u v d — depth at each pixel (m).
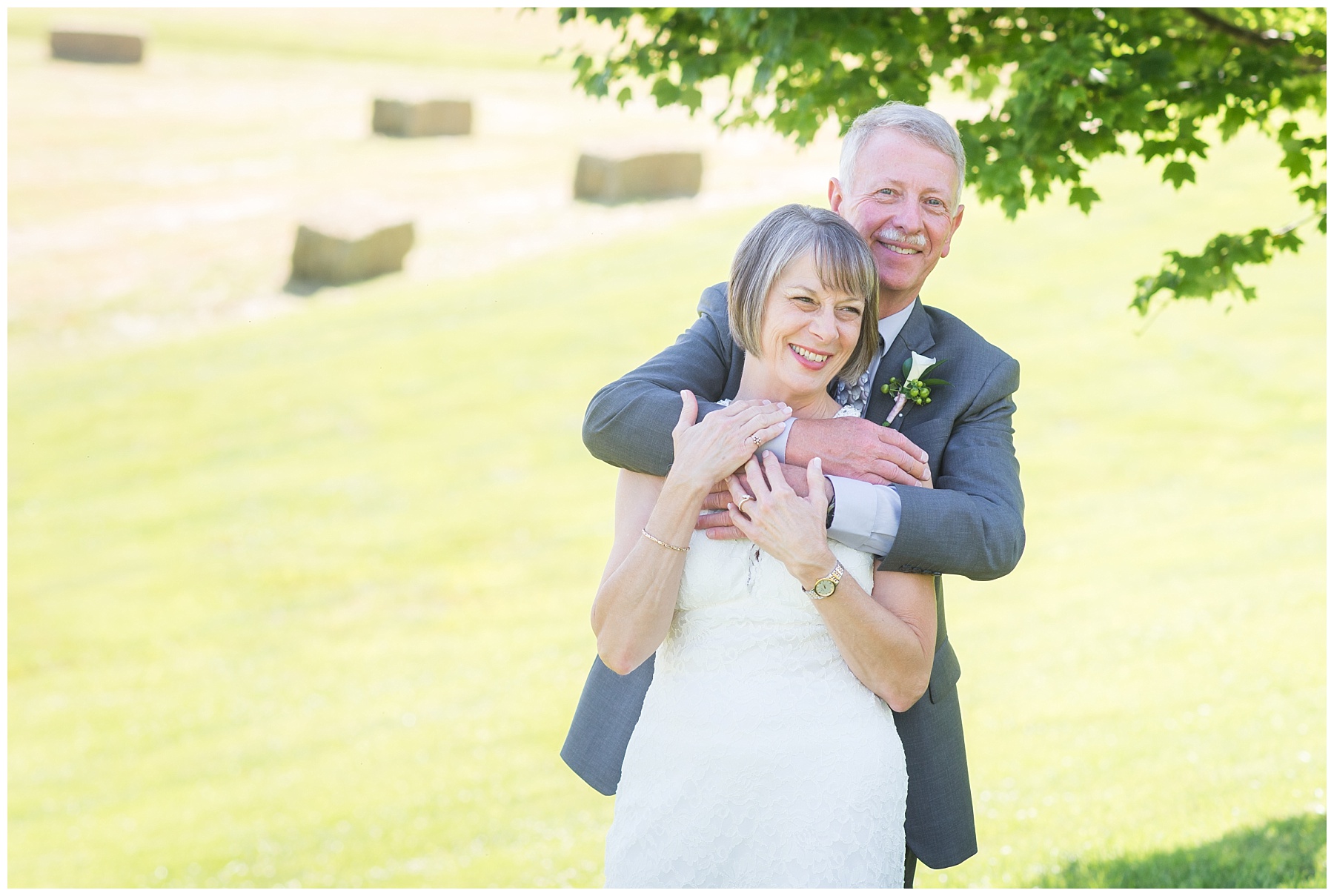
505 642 15.56
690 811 3.16
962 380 3.41
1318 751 8.48
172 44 50.81
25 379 24.06
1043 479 19.08
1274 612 12.67
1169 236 28.44
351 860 9.70
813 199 33.34
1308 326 24.34
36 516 19.84
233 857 10.11
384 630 16.23
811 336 3.10
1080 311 25.64
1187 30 6.39
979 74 6.81
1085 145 5.97
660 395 3.24
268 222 31.28
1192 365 23.12
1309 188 6.32
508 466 21.39
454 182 35.41
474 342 25.97
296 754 12.70
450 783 11.44
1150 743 9.35
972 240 29.91
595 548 18.53
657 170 34.38
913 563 3.07
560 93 46.91
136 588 17.70
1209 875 6.12
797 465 3.10
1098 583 14.79
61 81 43.31
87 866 10.18
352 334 26.44
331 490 20.59
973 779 9.07
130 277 28.11
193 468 21.36
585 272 29.17
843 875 3.08
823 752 3.12
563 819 10.16
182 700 14.45
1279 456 19.23
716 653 3.17
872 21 6.20
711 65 6.54
